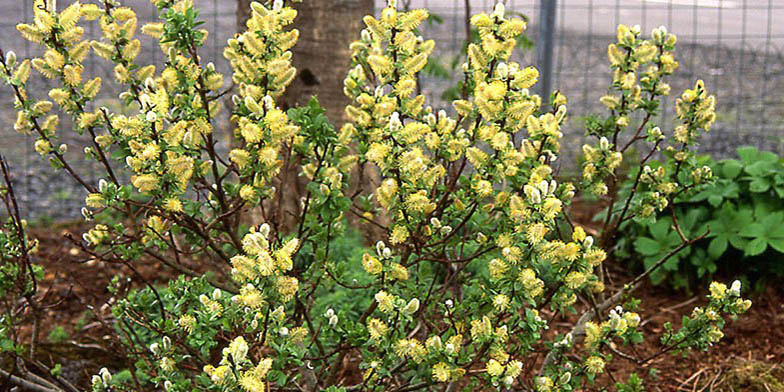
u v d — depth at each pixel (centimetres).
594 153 307
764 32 908
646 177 317
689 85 839
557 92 286
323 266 262
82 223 591
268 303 218
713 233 445
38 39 243
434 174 244
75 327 422
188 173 239
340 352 276
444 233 258
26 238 314
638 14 1066
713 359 396
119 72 250
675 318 435
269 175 243
